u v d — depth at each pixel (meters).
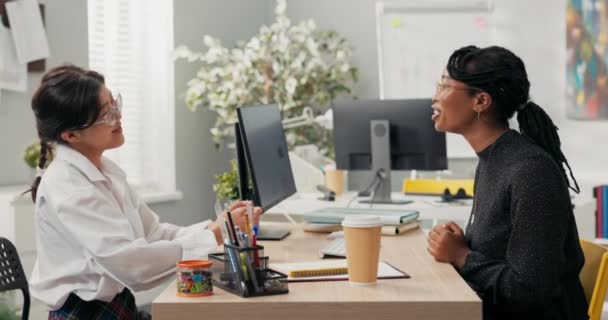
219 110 4.65
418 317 1.59
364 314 1.59
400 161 3.65
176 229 2.28
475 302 1.59
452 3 4.88
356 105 3.67
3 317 2.83
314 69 4.71
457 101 2.02
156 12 4.68
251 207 1.82
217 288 1.73
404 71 4.94
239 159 2.44
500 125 2.04
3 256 2.28
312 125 4.74
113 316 1.91
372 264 1.73
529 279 1.81
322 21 5.26
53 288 1.89
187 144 4.82
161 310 1.59
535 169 1.87
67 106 1.89
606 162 4.75
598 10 4.67
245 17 5.26
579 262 1.95
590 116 4.72
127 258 1.81
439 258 2.02
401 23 4.93
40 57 3.53
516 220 1.85
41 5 3.62
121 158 4.54
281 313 1.59
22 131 3.54
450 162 4.92
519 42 4.86
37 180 2.05
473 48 2.06
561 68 4.82
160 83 4.71
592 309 1.94
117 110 1.95
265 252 2.16
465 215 3.46
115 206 1.95
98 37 4.34
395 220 2.46
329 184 3.88
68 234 1.87
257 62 4.66
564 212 1.85
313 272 1.82
